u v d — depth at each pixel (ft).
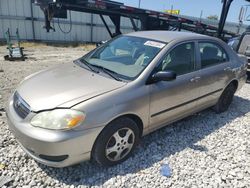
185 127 12.78
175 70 10.70
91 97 8.09
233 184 8.66
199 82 11.74
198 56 11.87
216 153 10.51
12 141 10.23
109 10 24.47
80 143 7.72
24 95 8.61
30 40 55.26
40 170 8.67
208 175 9.05
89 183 8.25
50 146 7.38
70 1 21.29
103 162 8.75
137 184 8.36
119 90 8.64
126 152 9.44
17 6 52.08
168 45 10.53
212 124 13.39
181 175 8.95
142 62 10.02
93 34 63.98
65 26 59.00
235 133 12.51
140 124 9.68
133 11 25.88
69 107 7.67
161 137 11.53
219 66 13.15
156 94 9.66
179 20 30.96
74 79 9.34
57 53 41.01
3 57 32.78
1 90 17.04
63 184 8.13
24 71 24.02
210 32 36.32
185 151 10.50
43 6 20.99
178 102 10.94
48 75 10.13
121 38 12.37
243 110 15.87
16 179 8.15
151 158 9.83
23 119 7.95
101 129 8.07
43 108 7.73
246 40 23.73
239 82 15.20
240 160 10.11
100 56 11.66
